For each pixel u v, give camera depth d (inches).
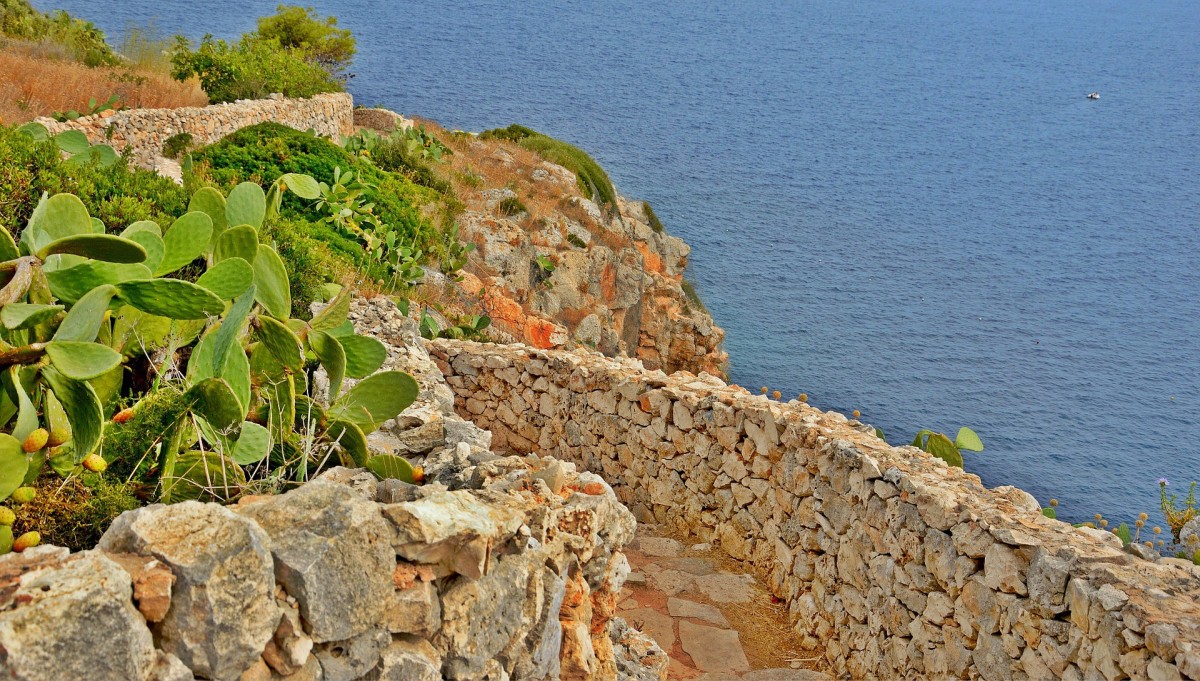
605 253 1079.6
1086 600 168.9
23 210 313.9
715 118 5792.3
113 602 89.2
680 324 1332.4
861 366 2274.9
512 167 1266.0
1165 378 2517.2
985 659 191.8
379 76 5472.4
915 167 5211.6
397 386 184.4
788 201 4023.1
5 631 81.7
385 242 625.9
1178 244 4121.6
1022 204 4640.8
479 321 577.6
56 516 138.3
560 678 150.8
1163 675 149.3
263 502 116.4
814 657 244.4
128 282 146.0
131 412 154.0
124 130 621.0
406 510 117.6
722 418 296.4
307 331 179.6
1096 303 3223.4
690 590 271.0
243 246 176.2
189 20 5128.0
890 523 223.5
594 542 158.9
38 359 139.3
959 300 3053.6
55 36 912.9
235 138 721.0
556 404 367.6
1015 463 1844.2
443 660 122.1
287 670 104.3
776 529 272.8
